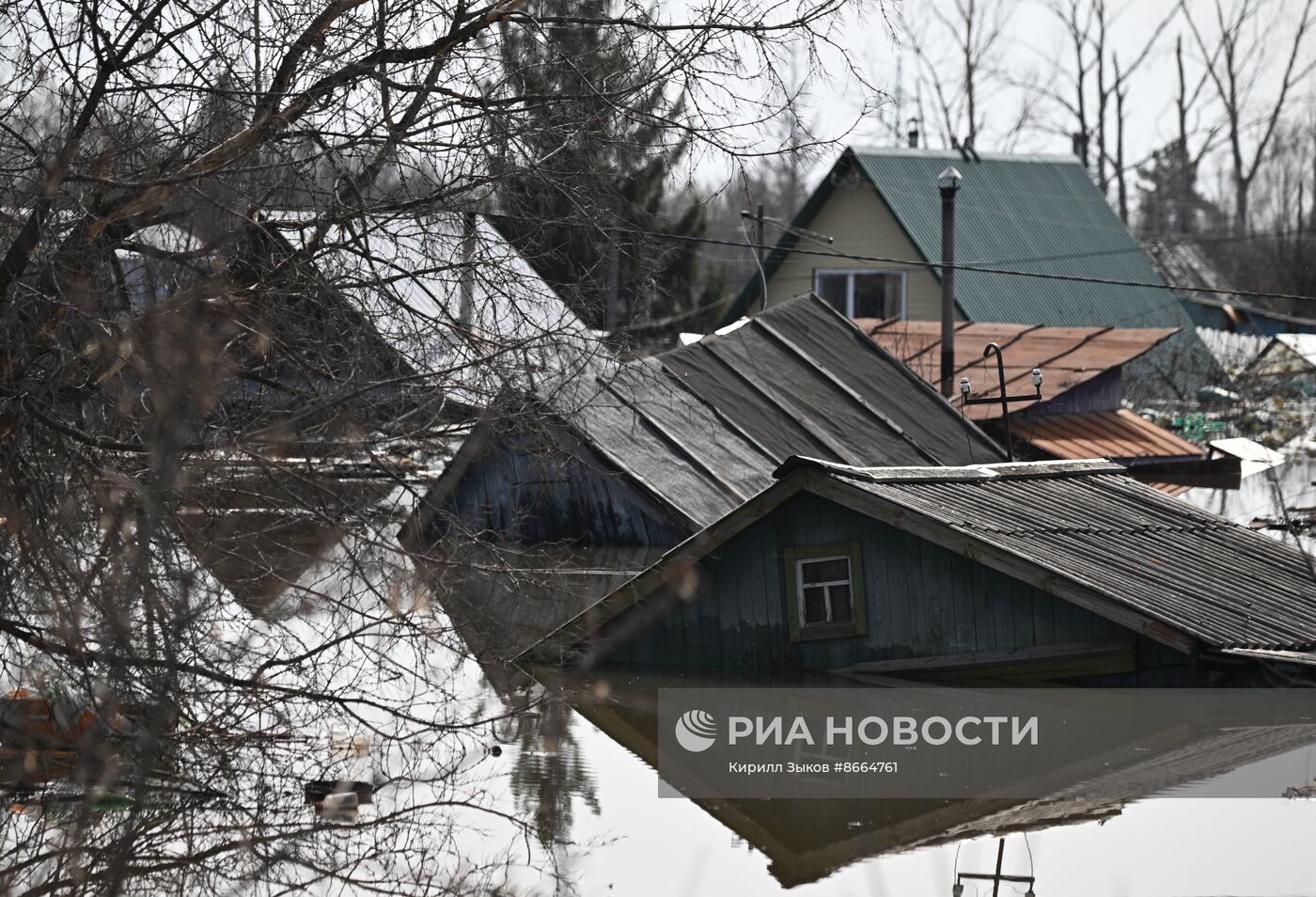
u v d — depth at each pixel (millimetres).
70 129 19391
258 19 20219
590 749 22234
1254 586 26266
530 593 26875
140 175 19641
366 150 21375
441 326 22156
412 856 17500
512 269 22484
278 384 21609
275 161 21031
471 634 23328
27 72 19547
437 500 23922
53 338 18984
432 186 21766
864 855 17625
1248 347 88562
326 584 20672
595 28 21781
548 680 26406
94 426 20391
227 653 20594
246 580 20141
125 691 17422
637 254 23969
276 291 20562
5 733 18344
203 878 16672
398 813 19047
